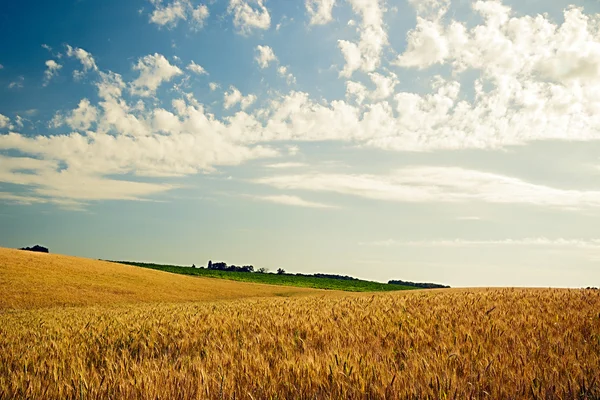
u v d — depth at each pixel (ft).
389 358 19.39
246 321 36.14
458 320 32.60
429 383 15.16
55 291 137.90
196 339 28.04
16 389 16.92
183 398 15.02
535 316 34.65
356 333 27.27
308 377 16.48
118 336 31.17
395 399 14.23
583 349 20.83
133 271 209.87
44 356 24.17
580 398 14.14
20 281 143.84
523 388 14.93
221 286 211.00
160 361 21.31
